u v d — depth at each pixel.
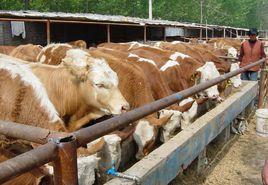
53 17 12.01
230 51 14.84
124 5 39.78
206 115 5.71
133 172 3.37
